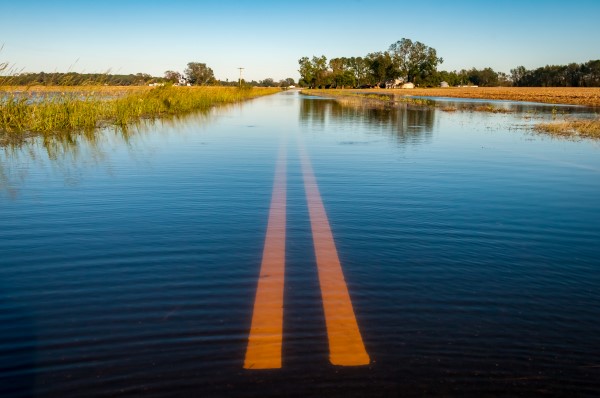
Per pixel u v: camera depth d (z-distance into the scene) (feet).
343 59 401.29
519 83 441.68
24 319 7.45
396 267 9.71
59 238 11.61
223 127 44.42
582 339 6.87
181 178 19.38
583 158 25.84
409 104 106.83
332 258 10.21
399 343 6.72
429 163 23.62
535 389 5.71
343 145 31.01
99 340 6.79
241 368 6.09
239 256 10.34
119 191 16.87
